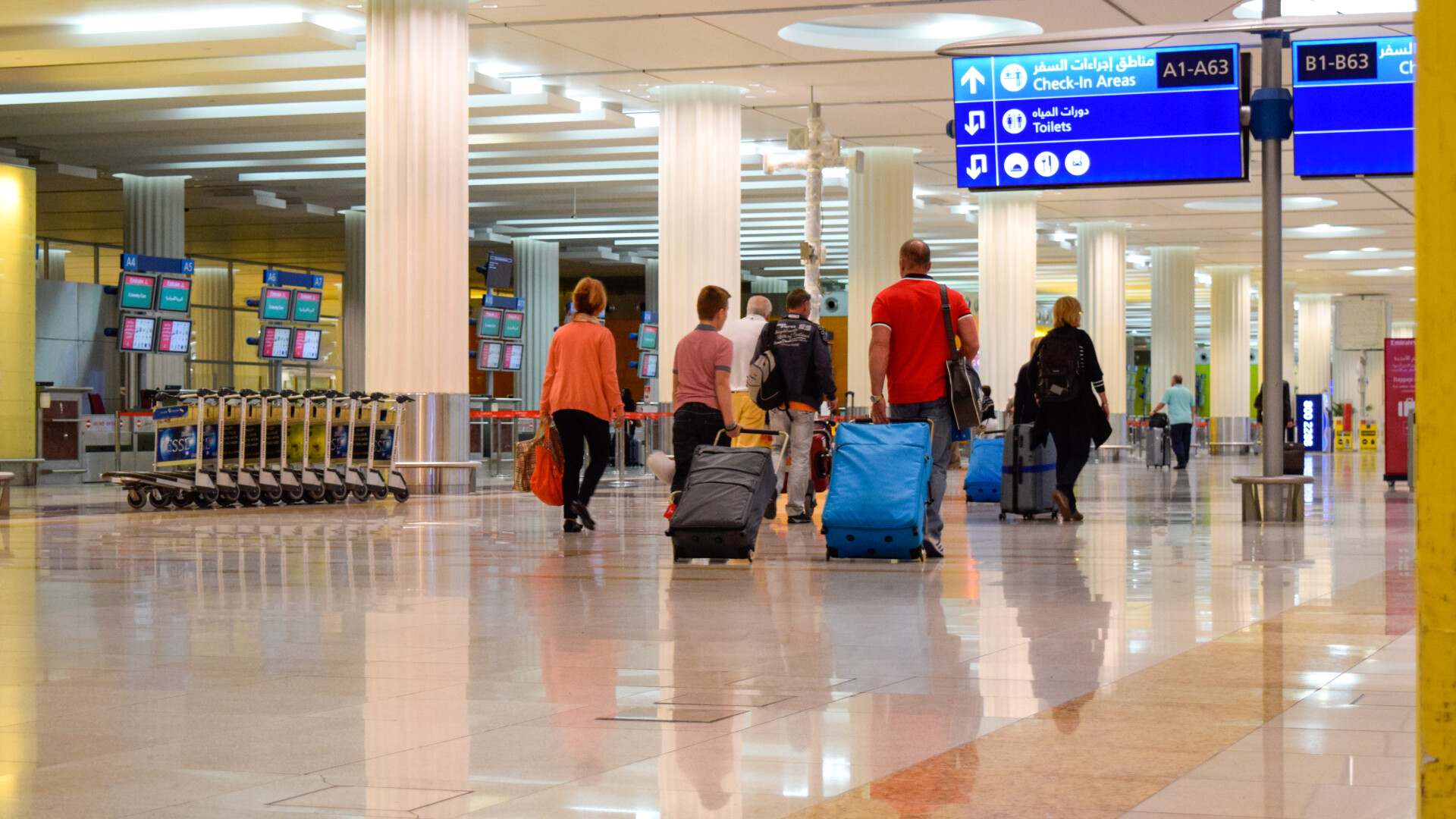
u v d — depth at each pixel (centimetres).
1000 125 1331
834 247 3906
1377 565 764
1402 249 4059
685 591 664
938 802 272
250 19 1819
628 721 355
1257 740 327
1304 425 4806
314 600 627
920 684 407
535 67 2103
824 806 270
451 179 1680
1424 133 166
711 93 2186
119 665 445
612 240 3838
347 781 293
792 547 923
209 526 1154
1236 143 1262
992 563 794
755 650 476
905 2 1770
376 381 1666
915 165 2862
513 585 693
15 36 1850
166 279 2505
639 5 1766
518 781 292
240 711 370
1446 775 165
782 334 1095
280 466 1440
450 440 1667
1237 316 4491
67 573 753
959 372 836
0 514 1280
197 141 2469
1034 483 1191
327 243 3725
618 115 2320
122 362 2891
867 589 667
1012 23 2002
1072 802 271
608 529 1104
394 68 1662
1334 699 378
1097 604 600
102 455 2486
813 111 2077
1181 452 2872
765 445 1179
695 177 2180
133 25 1825
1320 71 1164
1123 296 3556
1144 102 1295
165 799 278
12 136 2394
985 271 3067
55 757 316
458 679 418
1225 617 551
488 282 3114
